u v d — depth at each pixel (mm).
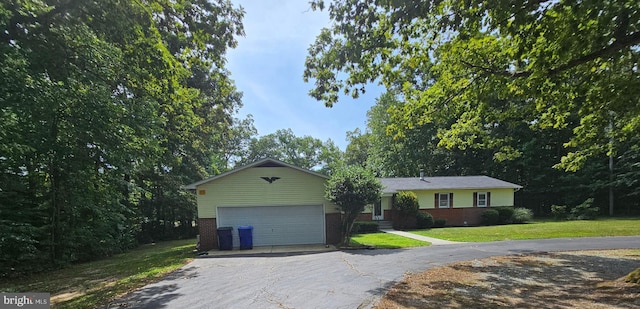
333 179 14227
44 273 10906
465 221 23531
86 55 8180
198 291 7043
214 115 21141
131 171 13211
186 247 16938
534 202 30469
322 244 14609
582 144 10789
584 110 8273
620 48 5711
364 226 19359
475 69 8391
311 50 7949
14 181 11875
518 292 6578
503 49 7844
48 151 10141
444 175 34812
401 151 33406
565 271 8383
